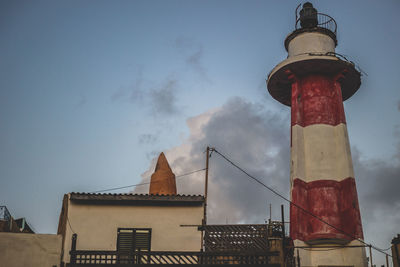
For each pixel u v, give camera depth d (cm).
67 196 2853
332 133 3622
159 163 3616
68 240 2766
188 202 2869
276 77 3925
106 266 2491
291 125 3716
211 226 2655
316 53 3791
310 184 3478
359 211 3334
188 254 2527
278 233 2823
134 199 2822
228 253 2520
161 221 2825
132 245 2775
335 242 3253
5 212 3041
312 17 4034
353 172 3466
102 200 2845
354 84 3947
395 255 3369
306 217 3375
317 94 3750
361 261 3159
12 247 2559
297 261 2936
